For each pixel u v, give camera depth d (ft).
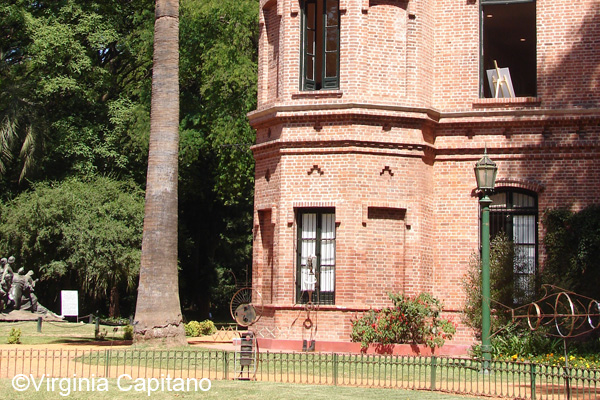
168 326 74.23
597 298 75.00
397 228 79.15
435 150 82.23
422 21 81.35
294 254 79.30
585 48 80.38
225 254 158.30
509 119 80.23
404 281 78.59
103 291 136.05
